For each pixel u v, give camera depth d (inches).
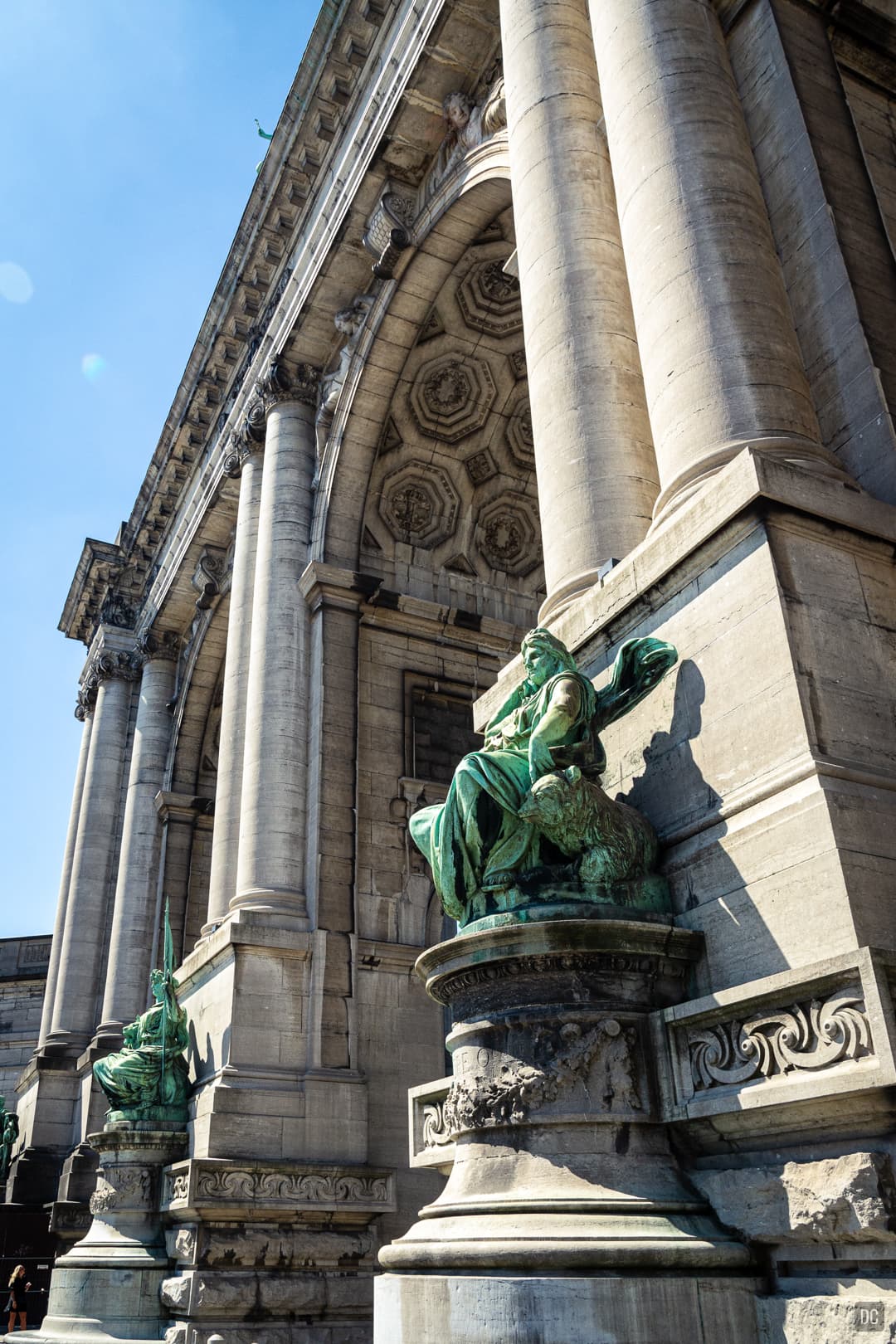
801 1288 192.9
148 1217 596.1
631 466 348.5
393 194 724.7
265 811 685.3
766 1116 202.7
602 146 421.1
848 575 256.2
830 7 409.7
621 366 367.6
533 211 413.4
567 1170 219.5
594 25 398.6
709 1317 191.2
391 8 709.3
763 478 252.7
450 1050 259.0
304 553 781.3
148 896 1072.8
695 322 307.7
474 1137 239.8
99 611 1348.4
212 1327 515.5
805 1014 197.8
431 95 680.4
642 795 275.7
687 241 320.5
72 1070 1066.1
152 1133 605.6
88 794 1198.3
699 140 337.7
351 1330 538.6
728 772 247.3
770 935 221.5
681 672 269.4
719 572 262.5
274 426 826.2
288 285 836.0
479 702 349.7
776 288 318.7
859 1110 185.0
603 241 394.3
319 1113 582.9
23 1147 1080.2
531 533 908.0
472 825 259.8
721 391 295.6
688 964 242.2
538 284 396.8
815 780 219.6
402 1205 592.7
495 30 642.2
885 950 185.6
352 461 788.0
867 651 247.8
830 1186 186.2
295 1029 610.2
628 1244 196.2
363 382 774.5
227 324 943.7
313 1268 550.3
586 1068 228.5
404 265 724.7
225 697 802.2
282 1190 553.0
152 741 1146.0
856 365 324.2
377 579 770.8
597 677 302.0
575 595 330.0
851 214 353.7
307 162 813.2
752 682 245.1
